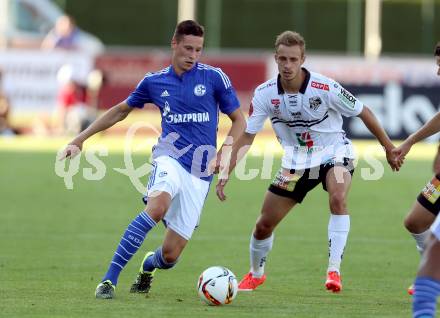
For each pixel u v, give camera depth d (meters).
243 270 36.22
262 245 31.94
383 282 33.72
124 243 28.81
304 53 30.44
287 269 36.47
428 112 88.12
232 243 42.81
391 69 88.94
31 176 67.44
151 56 91.56
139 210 53.12
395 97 88.38
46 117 93.12
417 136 31.81
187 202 29.92
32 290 30.59
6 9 109.94
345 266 37.38
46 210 52.62
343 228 30.70
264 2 124.31
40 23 110.75
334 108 31.64
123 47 126.38
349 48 123.81
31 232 45.16
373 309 27.86
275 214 31.80
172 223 30.00
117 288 31.41
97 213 51.75
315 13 124.06
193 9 121.56
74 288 31.12
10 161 75.50
